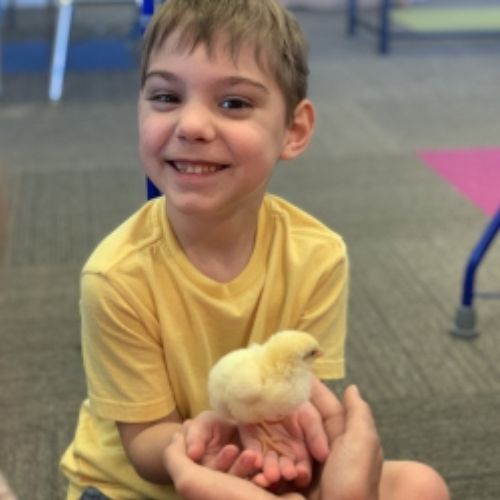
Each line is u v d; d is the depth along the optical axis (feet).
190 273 3.00
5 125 10.77
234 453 2.64
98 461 3.20
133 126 10.85
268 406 2.51
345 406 2.93
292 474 2.65
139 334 2.97
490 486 4.55
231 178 2.81
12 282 6.73
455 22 17.22
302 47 3.07
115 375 3.00
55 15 16.62
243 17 2.78
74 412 5.16
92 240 7.52
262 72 2.80
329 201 8.45
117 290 2.92
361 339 5.97
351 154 9.82
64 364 5.67
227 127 2.74
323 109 11.53
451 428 5.02
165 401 3.03
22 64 13.66
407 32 16.05
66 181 8.89
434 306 6.45
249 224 3.05
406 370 5.61
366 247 7.45
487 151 9.96
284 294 3.13
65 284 6.74
